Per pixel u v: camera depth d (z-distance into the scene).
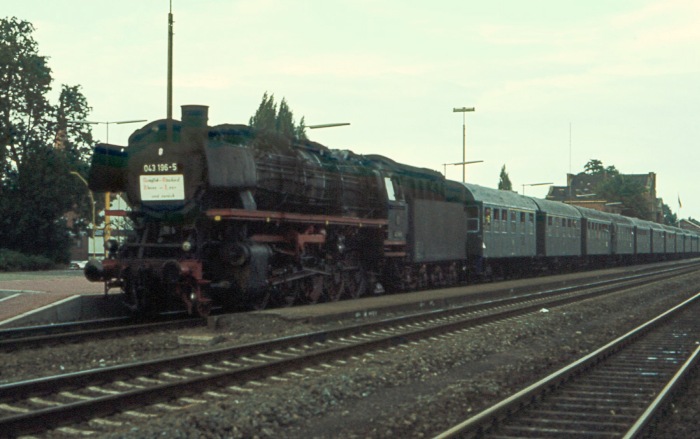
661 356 13.25
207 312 16.44
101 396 9.27
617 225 56.81
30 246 55.53
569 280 34.41
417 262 27.00
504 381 10.84
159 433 7.58
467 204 32.75
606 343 15.11
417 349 13.73
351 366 11.88
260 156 17.91
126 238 17.67
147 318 17.64
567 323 18.97
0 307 16.92
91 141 57.53
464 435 7.40
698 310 22.25
